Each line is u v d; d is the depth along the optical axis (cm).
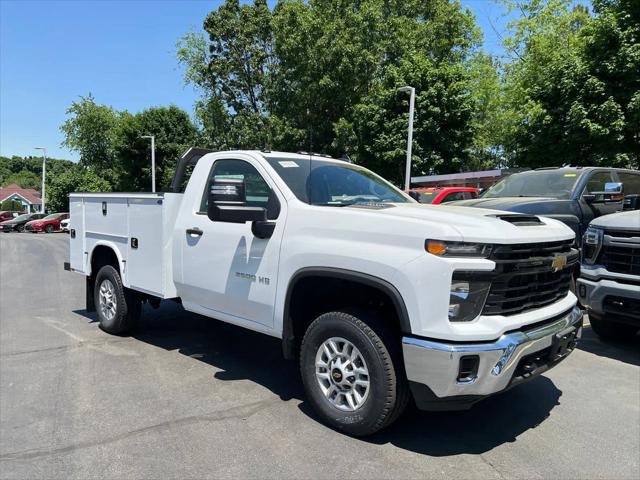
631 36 1480
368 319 327
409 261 301
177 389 428
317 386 359
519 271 314
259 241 395
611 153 1509
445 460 314
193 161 580
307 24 2539
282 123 2748
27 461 311
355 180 454
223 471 299
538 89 1706
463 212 350
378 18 2600
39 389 429
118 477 293
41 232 3925
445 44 2997
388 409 319
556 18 2392
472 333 287
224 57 3244
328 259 340
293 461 310
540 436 349
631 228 482
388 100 2316
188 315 696
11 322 675
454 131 2295
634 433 355
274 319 384
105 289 597
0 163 13238
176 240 480
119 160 4656
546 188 764
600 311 509
